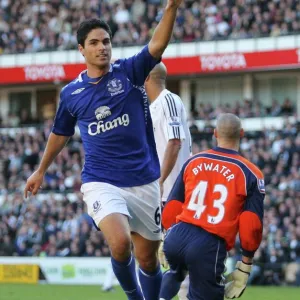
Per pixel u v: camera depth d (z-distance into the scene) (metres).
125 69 20.03
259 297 42.28
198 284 19.70
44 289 51.56
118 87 19.94
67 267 59.31
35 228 64.81
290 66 81.06
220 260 19.62
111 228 19.48
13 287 54.03
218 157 20.05
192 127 74.69
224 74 89.00
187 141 23.72
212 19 84.62
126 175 20.22
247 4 83.44
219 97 90.69
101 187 20.09
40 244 64.00
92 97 20.02
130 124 20.11
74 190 72.62
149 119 20.73
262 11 83.06
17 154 79.62
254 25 82.81
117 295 45.31
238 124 20.27
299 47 80.50
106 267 58.19
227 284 20.23
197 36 84.81
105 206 19.77
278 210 58.69
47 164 21.69
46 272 60.00
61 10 90.69
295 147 67.44
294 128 71.19
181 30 85.62
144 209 20.56
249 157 67.81
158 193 20.84
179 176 20.44
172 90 92.88
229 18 84.38
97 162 20.27
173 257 20.00
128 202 20.33
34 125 89.94
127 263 19.91
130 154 20.22
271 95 88.75
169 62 85.56
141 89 20.27
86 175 20.41
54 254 62.28
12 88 98.25
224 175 19.81
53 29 90.69
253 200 19.59
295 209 58.34
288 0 82.12
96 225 20.20
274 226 56.47
